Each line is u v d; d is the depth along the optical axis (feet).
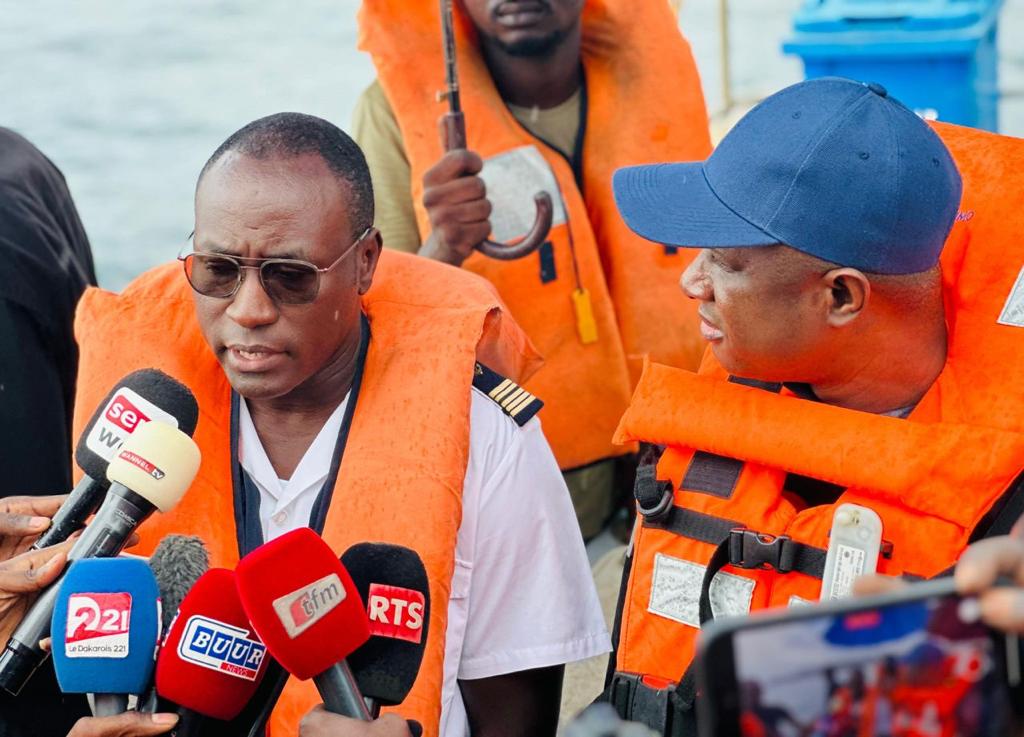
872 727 4.12
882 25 16.31
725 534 7.64
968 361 7.54
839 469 7.34
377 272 8.84
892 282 7.18
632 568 7.96
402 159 13.56
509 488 8.18
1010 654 4.28
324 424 8.26
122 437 7.26
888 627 4.12
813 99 7.18
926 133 7.19
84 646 6.40
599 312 13.24
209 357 8.55
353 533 7.90
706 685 3.97
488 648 8.21
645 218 7.55
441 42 13.34
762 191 7.11
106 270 27.58
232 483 8.26
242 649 6.66
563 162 13.41
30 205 10.61
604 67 13.74
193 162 31.83
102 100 35.06
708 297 7.41
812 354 7.32
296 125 7.73
